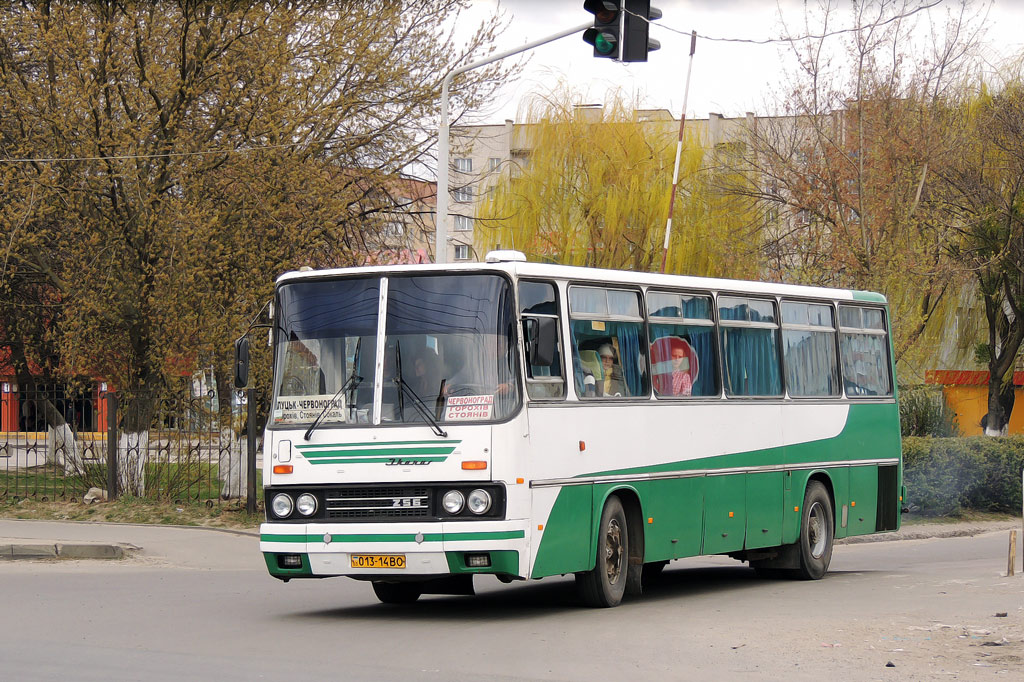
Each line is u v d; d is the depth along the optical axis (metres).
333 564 12.34
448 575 12.19
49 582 15.91
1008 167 41.34
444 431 12.26
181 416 24.45
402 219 28.69
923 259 32.66
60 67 24.42
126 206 24.58
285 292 13.23
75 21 24.11
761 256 39.97
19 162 24.70
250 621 12.55
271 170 24.06
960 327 47.25
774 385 17.17
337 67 25.67
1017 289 45.03
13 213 24.19
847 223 32.50
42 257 27.17
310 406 12.79
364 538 12.23
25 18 24.98
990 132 41.16
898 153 33.56
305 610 13.59
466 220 58.97
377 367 12.65
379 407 12.53
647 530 14.39
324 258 26.23
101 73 24.28
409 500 12.28
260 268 24.09
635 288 14.70
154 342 24.36
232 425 24.25
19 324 29.59
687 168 40.91
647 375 14.66
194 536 20.67
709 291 16.03
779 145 39.53
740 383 16.44
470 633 11.70
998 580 16.17
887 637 11.33
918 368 33.41
